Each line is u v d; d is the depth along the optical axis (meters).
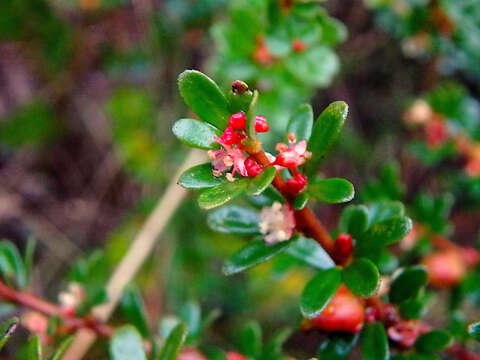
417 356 0.16
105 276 0.29
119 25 0.37
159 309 0.33
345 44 0.39
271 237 0.15
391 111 0.40
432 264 0.23
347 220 0.18
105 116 0.42
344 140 0.38
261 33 0.22
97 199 0.42
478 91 0.38
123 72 0.39
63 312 0.19
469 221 0.36
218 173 0.14
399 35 0.29
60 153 0.43
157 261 0.34
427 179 0.39
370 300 0.16
